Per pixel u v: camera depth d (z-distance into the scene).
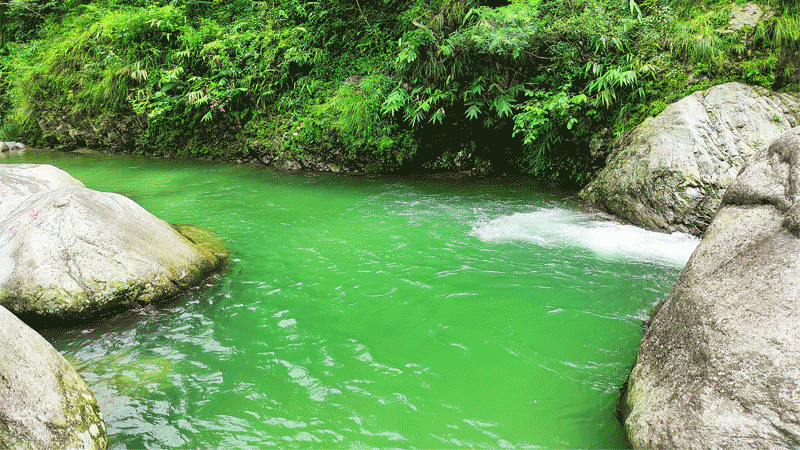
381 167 8.80
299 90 9.69
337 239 5.27
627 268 4.34
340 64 9.66
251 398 2.66
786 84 6.11
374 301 3.81
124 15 11.09
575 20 6.79
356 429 2.42
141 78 10.81
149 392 2.71
